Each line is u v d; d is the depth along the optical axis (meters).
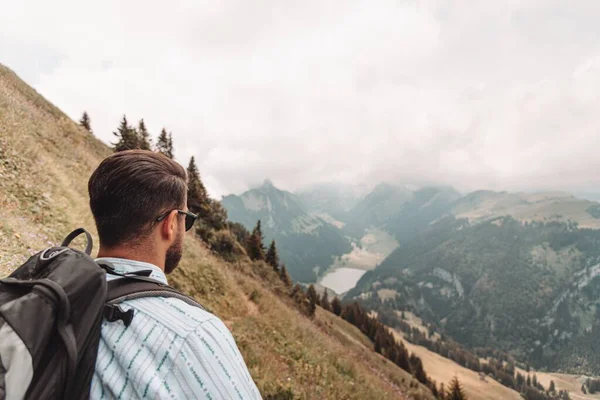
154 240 1.26
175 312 1.09
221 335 1.11
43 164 9.12
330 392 8.58
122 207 1.19
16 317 0.81
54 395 0.82
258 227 53.12
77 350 0.86
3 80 14.95
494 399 137.50
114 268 1.17
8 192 7.00
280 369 8.07
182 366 0.95
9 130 8.91
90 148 22.81
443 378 147.25
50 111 25.70
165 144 52.38
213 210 31.31
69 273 0.96
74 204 8.85
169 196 1.27
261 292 14.80
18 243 5.37
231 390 1.00
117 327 0.99
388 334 115.00
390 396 11.97
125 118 38.09
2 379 0.75
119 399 0.89
